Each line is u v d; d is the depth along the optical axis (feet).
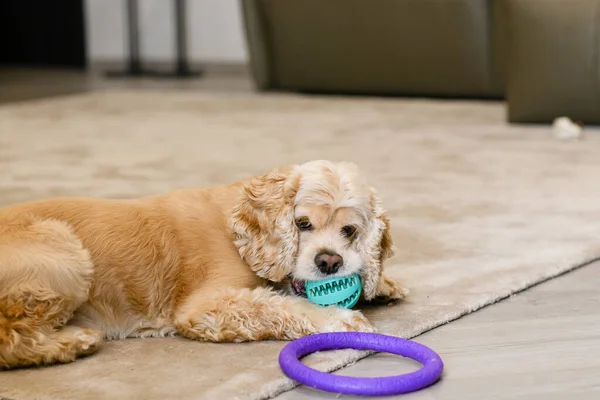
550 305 9.48
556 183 15.51
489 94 26.86
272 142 19.94
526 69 21.81
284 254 8.09
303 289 8.55
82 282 7.83
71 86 32.55
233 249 8.39
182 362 7.66
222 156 18.15
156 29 40.14
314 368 7.50
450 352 8.12
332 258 8.02
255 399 6.95
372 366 7.77
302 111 25.34
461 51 26.50
